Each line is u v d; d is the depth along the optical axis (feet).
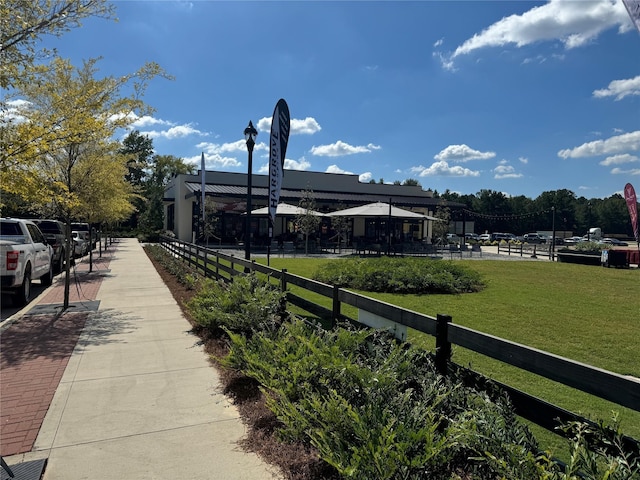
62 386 14.34
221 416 12.19
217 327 19.74
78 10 20.30
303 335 13.00
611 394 5.84
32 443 10.61
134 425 11.60
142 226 155.22
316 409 8.88
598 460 6.41
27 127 19.10
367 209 83.25
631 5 9.11
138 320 23.98
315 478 8.97
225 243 109.09
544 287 40.47
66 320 23.93
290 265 56.49
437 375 9.37
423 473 7.62
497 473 7.30
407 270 37.83
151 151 195.72
